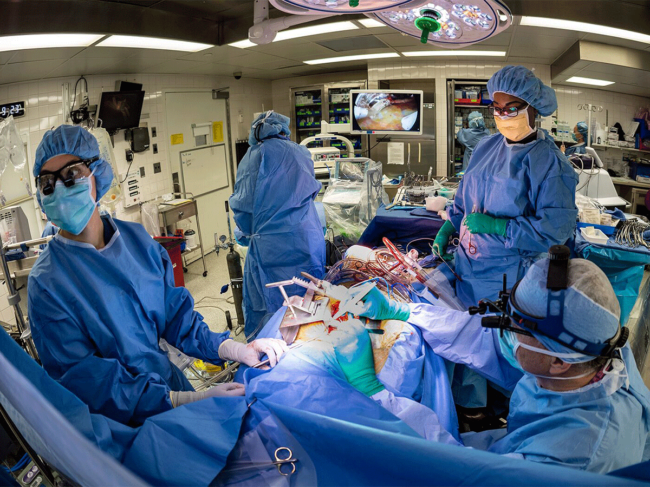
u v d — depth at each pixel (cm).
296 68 685
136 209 567
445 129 692
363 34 439
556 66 577
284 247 304
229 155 748
